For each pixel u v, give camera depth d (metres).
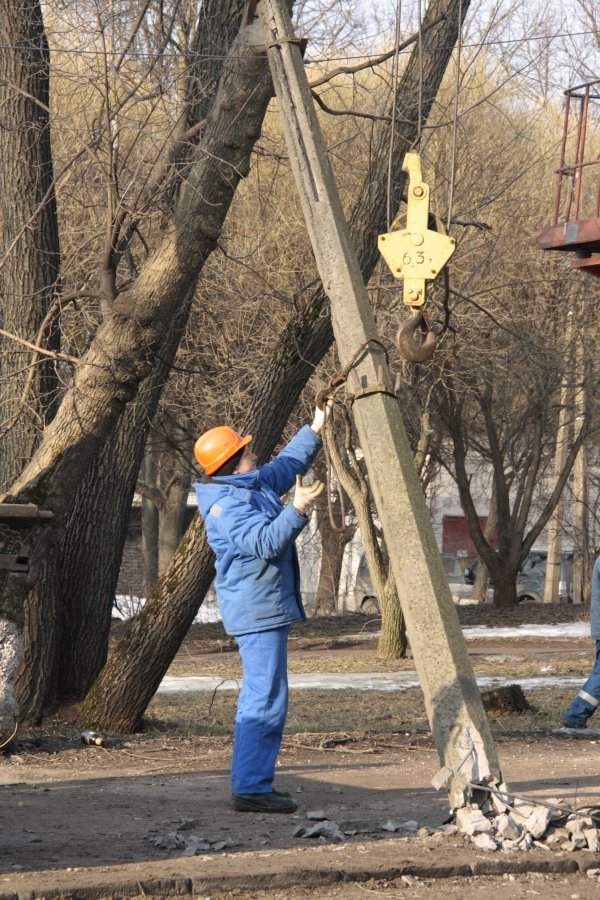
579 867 6.83
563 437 43.47
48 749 12.75
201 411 30.41
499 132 29.89
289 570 8.78
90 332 17.72
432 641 7.50
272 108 23.58
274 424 14.97
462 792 7.42
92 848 7.21
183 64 14.27
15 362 14.56
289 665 29.12
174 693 23.00
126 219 13.36
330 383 8.16
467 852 7.02
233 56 12.33
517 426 41.81
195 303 28.78
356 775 10.62
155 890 6.16
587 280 33.78
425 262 7.87
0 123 14.55
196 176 12.43
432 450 39.44
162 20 13.85
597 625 14.96
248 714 8.62
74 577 15.64
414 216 7.91
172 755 12.23
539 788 9.65
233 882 6.29
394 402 7.82
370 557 30.44
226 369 28.48
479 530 42.16
